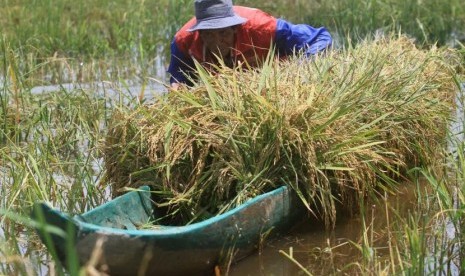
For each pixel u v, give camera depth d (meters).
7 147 4.75
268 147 3.82
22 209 3.86
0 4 7.84
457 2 7.37
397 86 4.27
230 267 3.63
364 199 4.16
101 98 5.27
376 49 4.67
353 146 3.98
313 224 3.99
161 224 3.86
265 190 3.84
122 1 8.21
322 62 4.33
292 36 4.59
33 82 5.91
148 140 3.88
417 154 4.38
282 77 4.14
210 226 3.42
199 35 4.50
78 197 4.11
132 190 3.77
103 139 4.18
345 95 4.02
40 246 3.82
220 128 3.85
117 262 3.28
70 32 6.99
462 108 4.86
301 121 3.86
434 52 4.84
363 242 3.62
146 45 6.97
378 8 7.20
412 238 3.40
